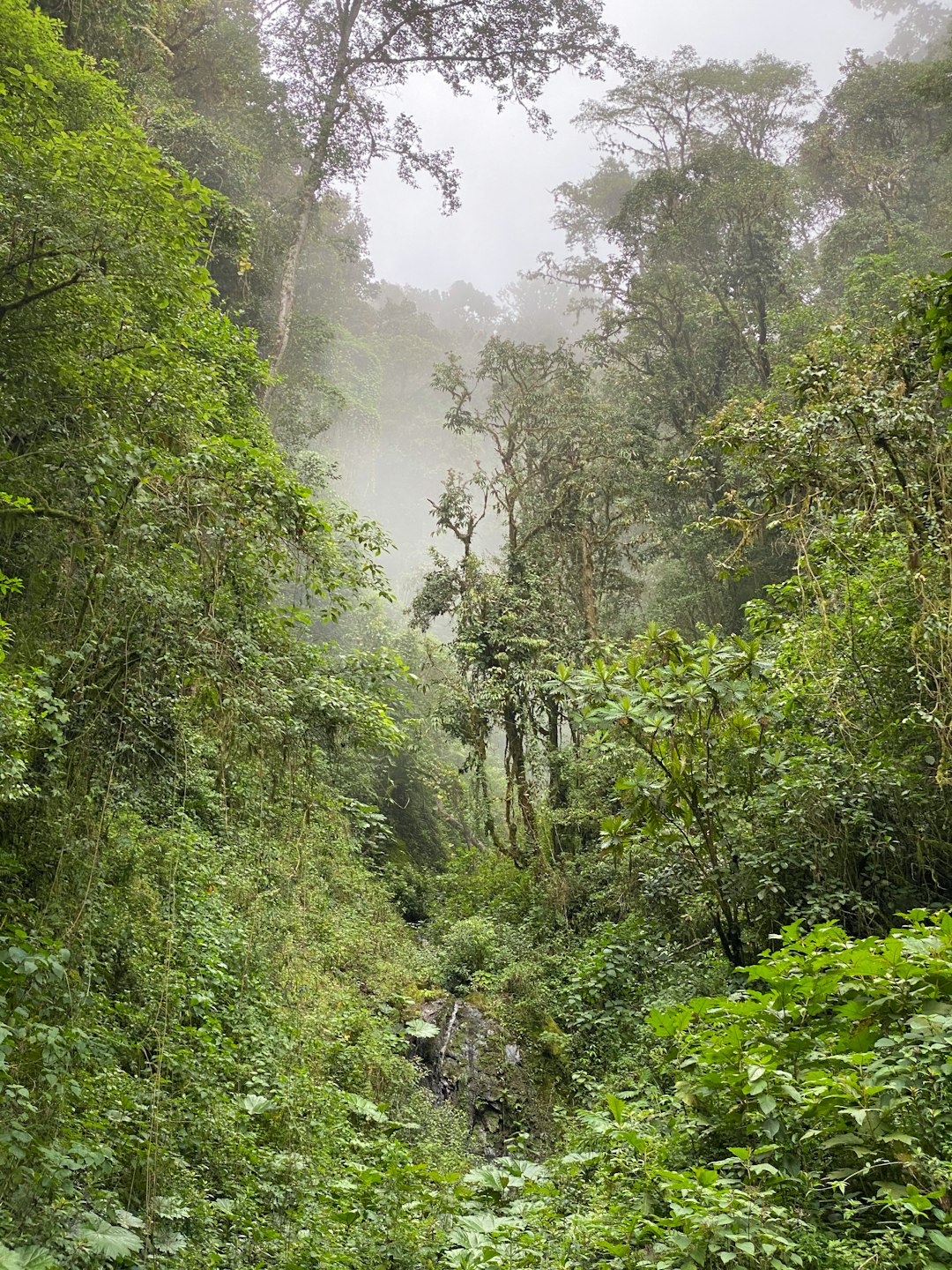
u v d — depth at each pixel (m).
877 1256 3.75
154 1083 5.74
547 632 19.27
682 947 9.84
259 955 8.86
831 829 8.15
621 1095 7.32
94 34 16.62
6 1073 4.55
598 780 15.71
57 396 7.56
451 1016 11.20
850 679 8.59
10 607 7.16
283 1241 5.31
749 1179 4.59
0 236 7.22
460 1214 6.11
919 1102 4.46
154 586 6.80
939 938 4.97
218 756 7.66
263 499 7.15
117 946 6.86
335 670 8.16
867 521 8.80
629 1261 4.49
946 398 5.95
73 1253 4.04
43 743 6.40
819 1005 5.14
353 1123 8.00
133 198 7.55
